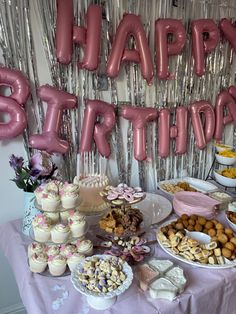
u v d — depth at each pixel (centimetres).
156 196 152
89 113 133
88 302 85
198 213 128
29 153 131
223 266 99
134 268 97
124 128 154
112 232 109
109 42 137
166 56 142
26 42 123
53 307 84
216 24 161
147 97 156
